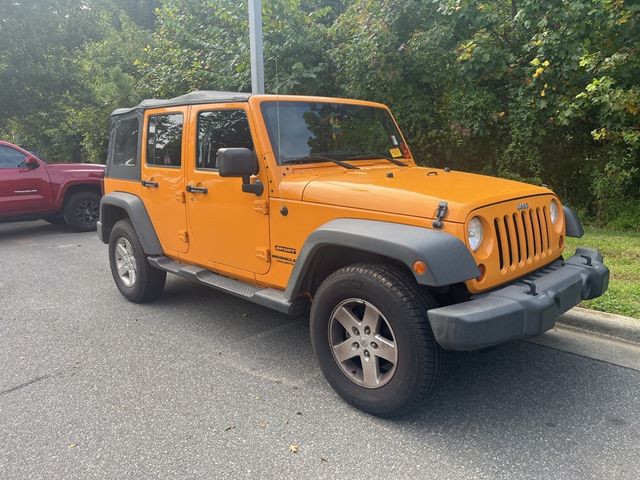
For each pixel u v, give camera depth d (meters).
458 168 9.01
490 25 7.77
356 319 3.08
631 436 2.81
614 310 4.21
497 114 7.91
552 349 3.89
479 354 3.85
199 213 4.20
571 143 8.09
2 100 14.73
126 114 5.27
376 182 3.26
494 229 2.87
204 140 4.10
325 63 8.82
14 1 14.23
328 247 3.16
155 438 2.91
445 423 2.98
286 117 3.75
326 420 3.04
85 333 4.52
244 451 2.77
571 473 2.52
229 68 9.18
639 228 7.19
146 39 14.78
